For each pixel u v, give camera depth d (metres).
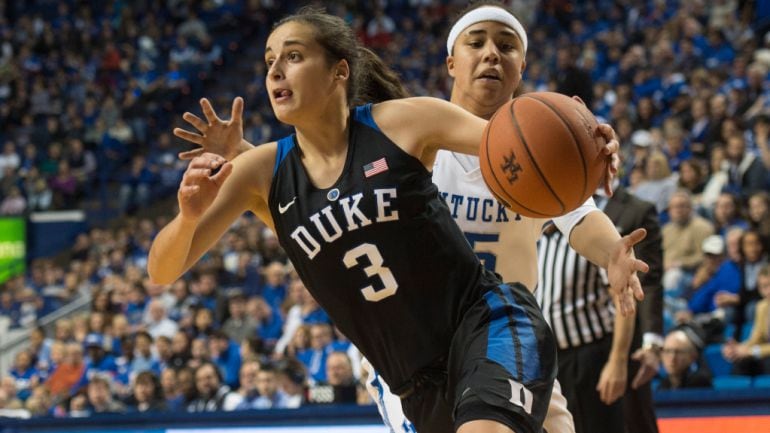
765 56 11.91
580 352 4.10
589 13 15.93
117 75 18.45
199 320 8.96
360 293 2.53
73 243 15.67
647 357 4.07
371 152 2.52
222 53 18.77
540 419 2.36
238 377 8.05
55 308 12.84
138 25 19.53
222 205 2.56
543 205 2.38
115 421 5.36
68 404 7.91
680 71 12.77
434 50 16.53
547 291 4.13
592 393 4.09
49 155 16.89
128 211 15.82
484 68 3.12
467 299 2.54
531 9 16.41
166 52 18.73
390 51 16.78
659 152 8.95
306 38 2.52
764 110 10.17
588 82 7.69
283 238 2.59
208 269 10.29
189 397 7.28
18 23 19.53
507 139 2.37
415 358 2.56
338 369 6.48
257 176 2.60
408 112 2.56
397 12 18.34
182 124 17.23
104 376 8.00
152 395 7.48
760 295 6.84
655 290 4.18
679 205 7.79
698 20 14.36
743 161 8.77
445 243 2.53
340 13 18.41
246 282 10.34
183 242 2.45
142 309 10.43
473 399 2.32
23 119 17.72
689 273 7.65
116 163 16.56
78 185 16.31
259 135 15.47
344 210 2.48
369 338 2.61
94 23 19.88
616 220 4.24
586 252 2.78
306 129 2.54
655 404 4.71
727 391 4.62
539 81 13.85
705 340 6.75
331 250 2.51
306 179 2.54
